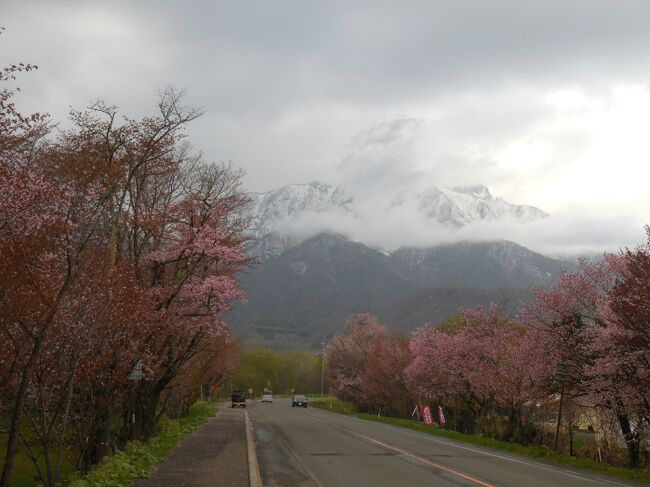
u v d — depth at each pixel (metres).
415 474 15.80
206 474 14.68
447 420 47.59
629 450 22.92
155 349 20.05
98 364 13.89
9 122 10.55
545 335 26.27
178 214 21.64
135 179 18.55
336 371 74.81
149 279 21.44
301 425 36.50
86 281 11.49
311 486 13.74
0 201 9.92
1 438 20.12
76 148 13.91
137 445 19.14
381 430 33.94
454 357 36.69
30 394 12.06
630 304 19.03
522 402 28.83
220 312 24.00
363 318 76.12
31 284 9.80
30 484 15.98
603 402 23.48
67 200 11.14
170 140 18.11
